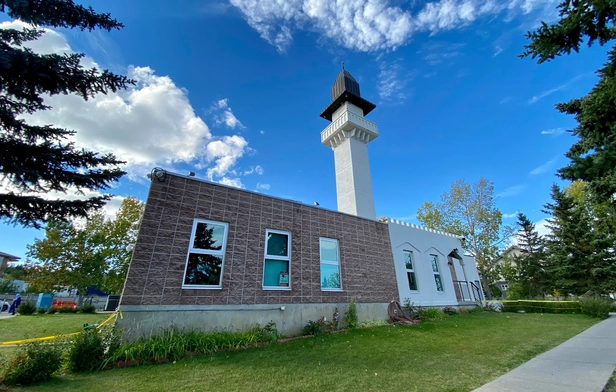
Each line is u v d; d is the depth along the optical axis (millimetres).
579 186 30281
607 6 4762
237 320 7906
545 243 28234
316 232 11039
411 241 15586
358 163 19188
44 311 18203
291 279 9586
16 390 3887
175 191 7973
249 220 9234
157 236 7285
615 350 6391
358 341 7820
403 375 4711
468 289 18844
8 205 5879
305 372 4895
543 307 17359
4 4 5738
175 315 6938
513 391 3828
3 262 40531
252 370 4992
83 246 23672
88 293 32469
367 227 13297
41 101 6457
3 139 5699
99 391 3885
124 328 6172
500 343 7566
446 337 8445
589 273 23266
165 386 4129
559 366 5129
